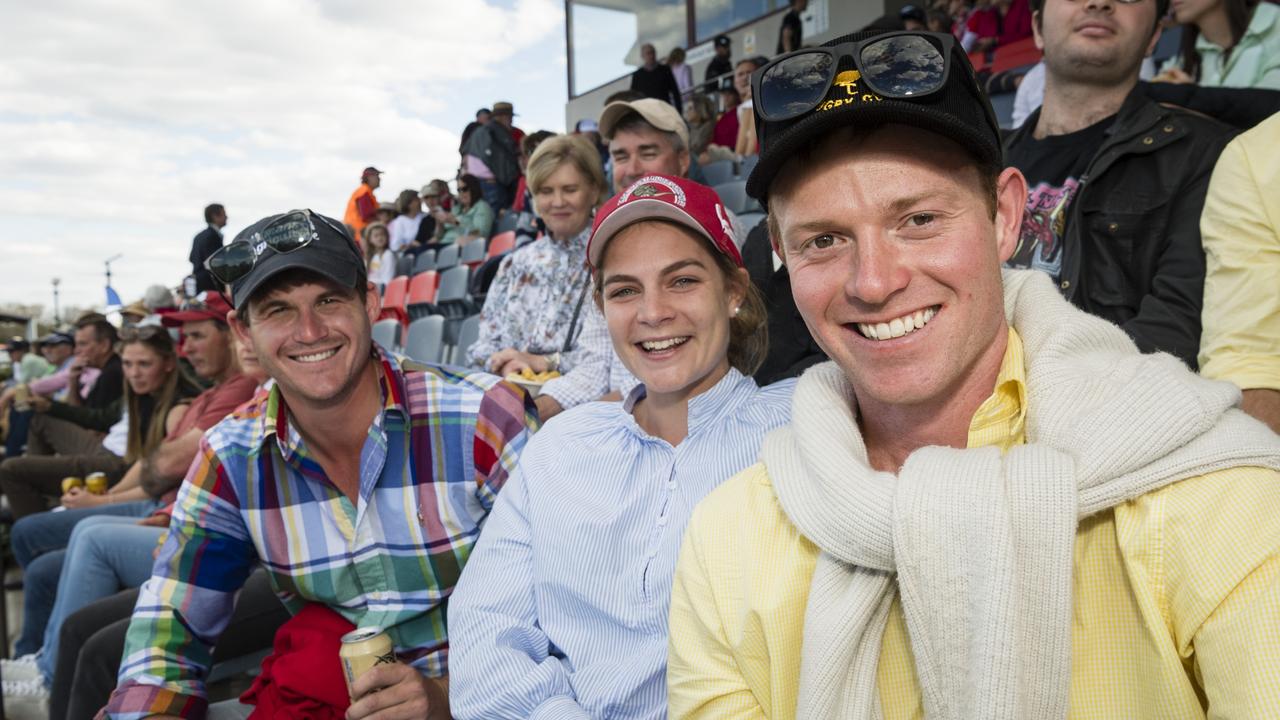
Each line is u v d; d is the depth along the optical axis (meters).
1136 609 0.76
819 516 0.85
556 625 1.47
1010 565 0.73
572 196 3.21
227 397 3.10
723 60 10.82
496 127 9.67
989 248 0.86
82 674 2.15
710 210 1.52
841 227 0.84
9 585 4.35
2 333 13.73
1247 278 1.55
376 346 1.79
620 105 3.19
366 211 11.95
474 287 5.32
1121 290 1.91
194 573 1.77
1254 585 0.67
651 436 1.50
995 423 0.88
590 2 14.45
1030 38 6.59
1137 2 2.00
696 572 1.02
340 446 1.74
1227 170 1.62
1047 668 0.73
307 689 1.60
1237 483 0.71
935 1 8.24
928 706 0.80
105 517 3.05
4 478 4.41
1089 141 2.12
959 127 0.79
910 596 0.79
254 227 1.65
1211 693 0.67
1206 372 1.59
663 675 1.32
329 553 1.76
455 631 1.54
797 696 0.91
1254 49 2.81
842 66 0.82
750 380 1.56
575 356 2.98
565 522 1.46
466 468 1.77
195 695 1.74
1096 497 0.73
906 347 0.86
